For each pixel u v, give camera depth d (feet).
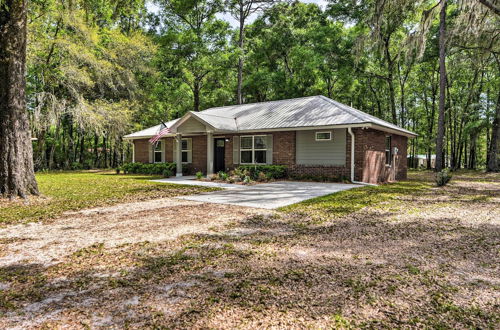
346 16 78.69
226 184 41.55
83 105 66.28
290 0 83.05
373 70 87.56
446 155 114.62
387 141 51.39
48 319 7.90
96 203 26.40
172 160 64.75
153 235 16.03
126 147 102.53
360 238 15.25
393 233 16.19
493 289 9.52
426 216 20.56
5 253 13.26
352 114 43.37
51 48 66.90
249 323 7.59
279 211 22.31
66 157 95.20
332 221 19.07
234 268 11.34
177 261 12.13
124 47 76.59
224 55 84.17
